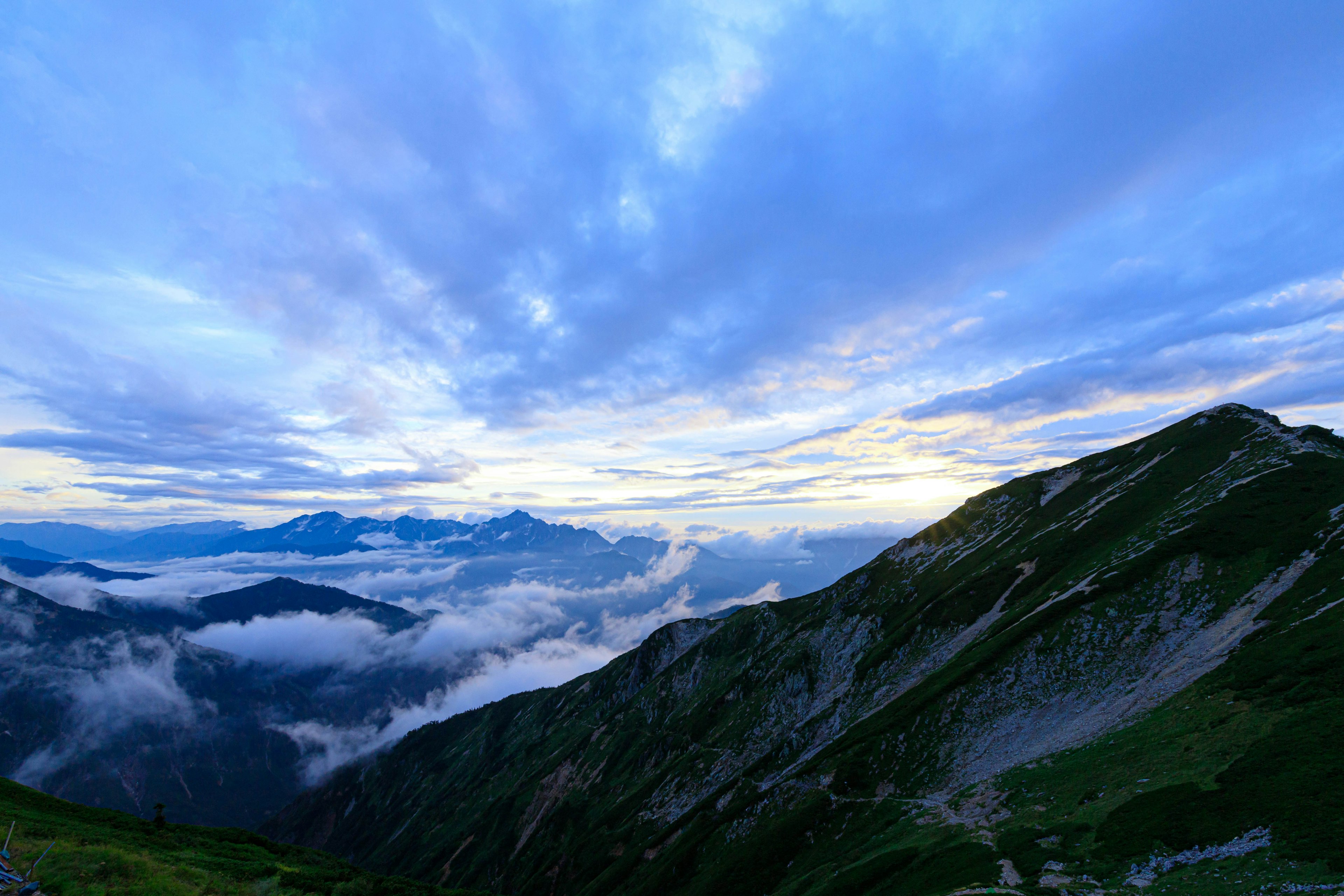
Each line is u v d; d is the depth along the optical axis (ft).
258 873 160.76
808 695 485.56
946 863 171.32
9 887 92.79
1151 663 246.88
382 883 184.55
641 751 626.23
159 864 121.19
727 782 449.06
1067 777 193.98
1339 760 131.13
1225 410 465.88
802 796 295.89
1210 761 157.79
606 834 512.22
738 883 258.37
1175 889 115.03
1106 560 334.03
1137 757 181.78
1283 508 296.51
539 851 575.38
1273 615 224.74
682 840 373.40
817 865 240.94
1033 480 579.48
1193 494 367.66
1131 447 522.06
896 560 604.49
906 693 347.97
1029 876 141.08
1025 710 265.54
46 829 142.92
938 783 253.44
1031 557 416.46
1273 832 119.65
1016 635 302.86
